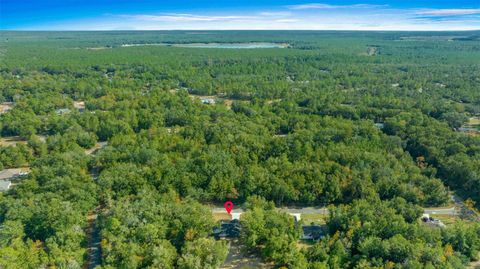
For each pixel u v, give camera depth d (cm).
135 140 15062
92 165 13462
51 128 17388
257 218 9456
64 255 8488
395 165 12975
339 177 12025
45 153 14438
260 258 9181
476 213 11106
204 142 15162
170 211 9875
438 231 9325
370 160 13062
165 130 16550
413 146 15325
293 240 9050
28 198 10700
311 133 15462
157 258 8212
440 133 15512
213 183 11531
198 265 8144
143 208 9906
